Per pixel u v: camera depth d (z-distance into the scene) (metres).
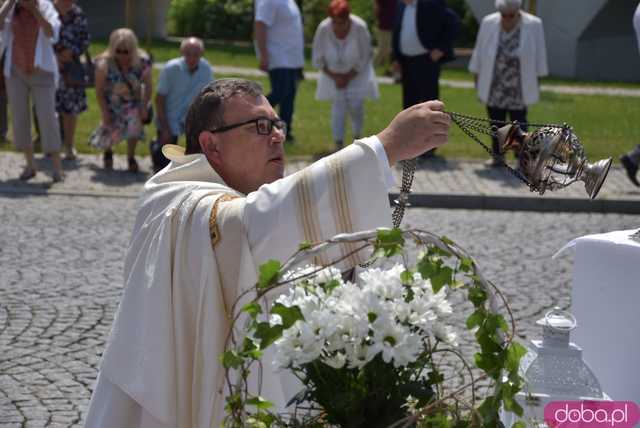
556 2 29.89
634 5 28.97
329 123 18.11
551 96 24.06
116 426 3.28
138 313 3.26
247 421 2.74
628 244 4.28
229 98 3.44
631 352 4.27
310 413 2.72
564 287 8.95
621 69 30.00
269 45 15.31
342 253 3.17
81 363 6.75
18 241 10.12
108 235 10.51
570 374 3.60
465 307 7.73
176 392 3.24
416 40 14.54
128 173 13.79
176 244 3.25
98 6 34.75
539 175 3.39
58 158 13.01
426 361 2.70
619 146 16.89
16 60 12.63
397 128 3.22
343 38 14.93
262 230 3.18
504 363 2.63
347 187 3.15
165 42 34.09
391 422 2.58
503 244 10.69
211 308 3.20
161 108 13.18
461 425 2.60
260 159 3.46
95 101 20.31
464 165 14.53
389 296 2.64
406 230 2.73
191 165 3.45
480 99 14.27
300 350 2.54
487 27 14.12
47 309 7.91
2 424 5.75
